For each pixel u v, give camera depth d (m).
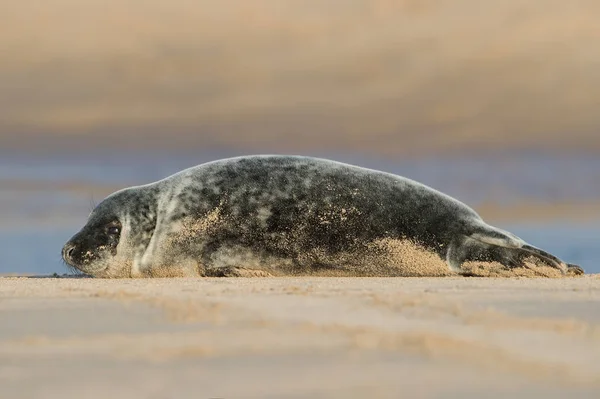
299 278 41.38
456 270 44.09
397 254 44.19
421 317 23.86
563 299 28.81
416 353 18.59
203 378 16.72
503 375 16.70
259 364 17.91
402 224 44.41
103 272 44.78
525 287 33.50
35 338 21.34
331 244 44.31
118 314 25.27
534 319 23.56
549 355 19.03
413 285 34.69
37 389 16.11
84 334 22.05
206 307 25.84
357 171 45.47
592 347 20.08
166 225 44.72
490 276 43.38
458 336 20.75
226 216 44.56
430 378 16.44
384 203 44.59
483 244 43.91
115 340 21.05
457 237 44.19
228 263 44.47
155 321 23.78
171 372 17.31
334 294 29.67
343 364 17.75
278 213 44.44
